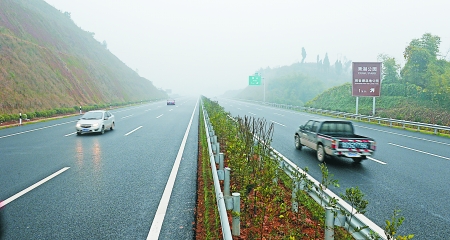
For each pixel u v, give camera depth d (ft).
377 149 38.86
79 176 23.43
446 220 16.07
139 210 16.62
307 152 35.58
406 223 15.65
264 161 21.74
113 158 30.32
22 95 83.46
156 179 22.80
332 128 32.37
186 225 14.76
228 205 12.41
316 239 13.23
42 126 60.08
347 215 11.03
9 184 21.15
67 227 14.37
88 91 133.59
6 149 34.88
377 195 20.12
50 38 150.71
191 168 26.32
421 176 25.20
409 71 118.73
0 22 114.21
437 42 120.16
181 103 191.01
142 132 51.37
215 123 39.58
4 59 88.02
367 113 100.17
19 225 14.49
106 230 14.11
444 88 97.25
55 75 110.73
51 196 18.71
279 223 15.02
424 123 60.64
